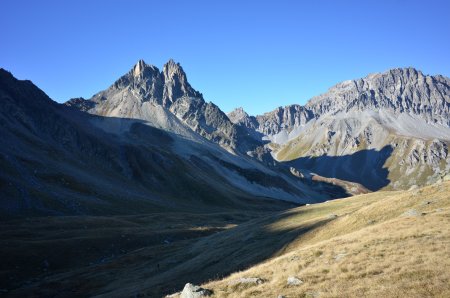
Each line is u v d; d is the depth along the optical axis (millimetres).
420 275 25562
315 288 27812
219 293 32438
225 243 77438
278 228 76062
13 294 66000
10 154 172750
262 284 32281
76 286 68875
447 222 38844
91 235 103125
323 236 57344
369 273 28547
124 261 83875
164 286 56969
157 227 127438
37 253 86062
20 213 124312
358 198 96438
